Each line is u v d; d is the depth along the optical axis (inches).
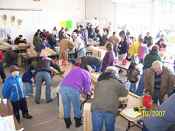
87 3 587.8
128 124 198.2
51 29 552.1
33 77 266.8
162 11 457.7
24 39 470.9
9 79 204.4
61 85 201.8
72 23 575.2
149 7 479.2
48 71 256.8
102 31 520.7
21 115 231.6
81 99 204.7
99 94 163.3
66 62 284.4
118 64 302.0
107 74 167.8
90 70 234.2
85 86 198.8
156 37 421.1
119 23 547.2
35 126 214.8
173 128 130.5
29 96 272.4
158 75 186.9
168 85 183.3
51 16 549.0
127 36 404.2
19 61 372.2
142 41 340.5
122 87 163.5
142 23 498.3
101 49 343.0
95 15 581.9
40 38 441.7
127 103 168.9
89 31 505.7
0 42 456.1
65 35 456.1
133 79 229.8
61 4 558.3
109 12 561.0
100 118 163.2
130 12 522.3
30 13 521.0
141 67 261.3
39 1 529.0
